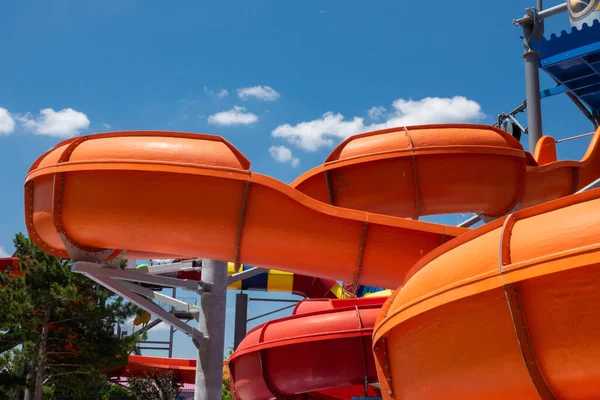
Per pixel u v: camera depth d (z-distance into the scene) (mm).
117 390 43375
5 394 27578
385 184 18266
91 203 14992
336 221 14695
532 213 7875
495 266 7723
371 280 15188
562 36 24344
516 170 18922
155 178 14695
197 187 14609
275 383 20250
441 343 8469
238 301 36375
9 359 26688
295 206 14656
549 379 7312
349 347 19375
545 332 7266
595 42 23344
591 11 23219
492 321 7750
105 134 15422
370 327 19156
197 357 22266
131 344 29906
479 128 18797
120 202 14781
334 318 19578
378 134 18703
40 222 15922
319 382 19562
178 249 15125
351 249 14750
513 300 7449
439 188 18203
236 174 14508
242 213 14570
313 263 14992
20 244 28984
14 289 27219
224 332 22578
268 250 14867
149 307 20141
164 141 15023
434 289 8562
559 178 20562
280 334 20094
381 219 14578
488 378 7859
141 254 19906
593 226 7074
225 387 44406
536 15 25375
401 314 9094
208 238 14789
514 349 7520
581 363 7020
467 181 18250
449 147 18047
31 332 27609
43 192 15805
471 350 8016
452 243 8938
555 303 7168
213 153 14820
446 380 8438
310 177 18969
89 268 16406
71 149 15375
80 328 29047
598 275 6898
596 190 7398
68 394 31266
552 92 25672
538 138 24844
